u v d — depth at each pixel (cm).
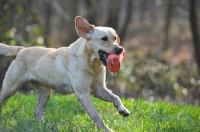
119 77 1761
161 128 777
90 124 801
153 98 1598
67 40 2486
